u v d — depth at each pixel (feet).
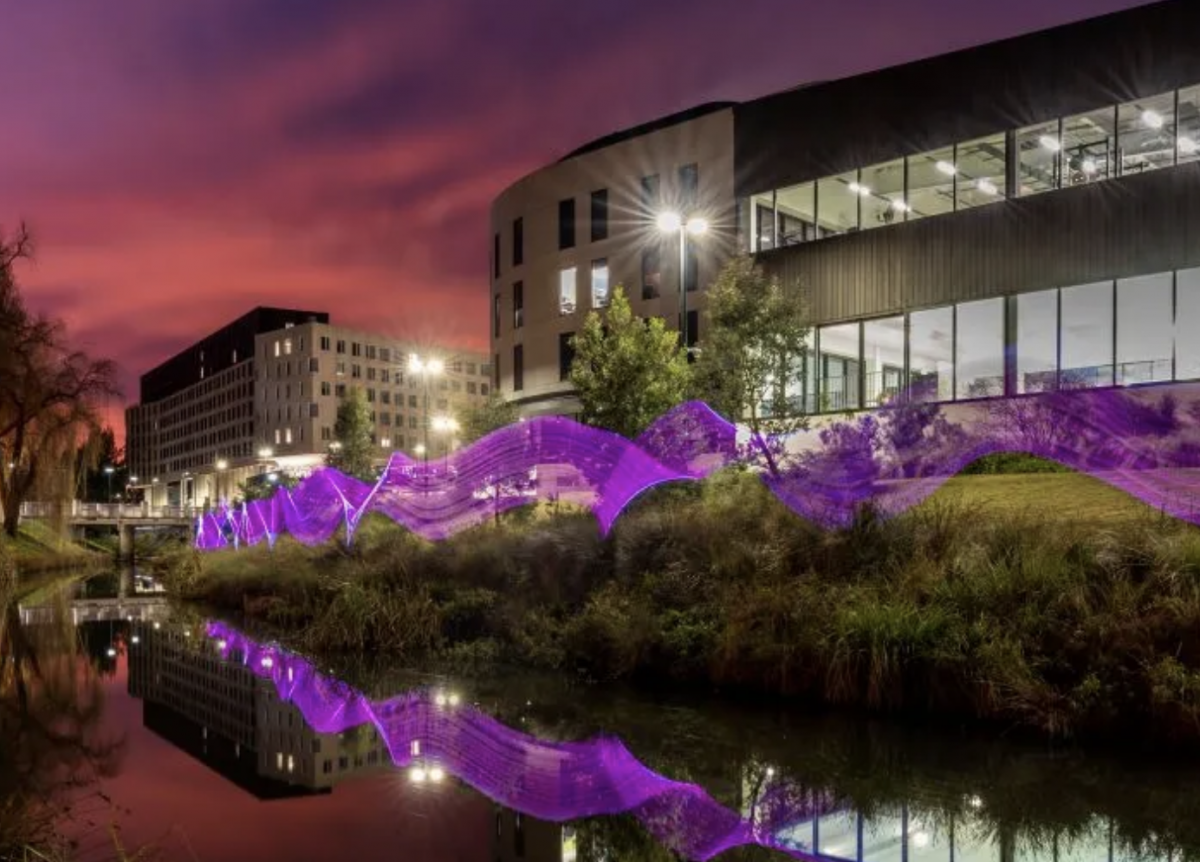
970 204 98.58
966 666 33.94
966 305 97.30
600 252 141.49
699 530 51.75
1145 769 28.19
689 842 23.98
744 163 118.83
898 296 101.65
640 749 32.96
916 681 35.09
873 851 23.04
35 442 170.50
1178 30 86.28
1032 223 92.99
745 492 57.16
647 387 72.90
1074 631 32.83
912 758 30.58
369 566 71.97
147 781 30.58
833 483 56.54
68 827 25.63
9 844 23.50
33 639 71.26
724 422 71.97
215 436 484.74
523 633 51.75
